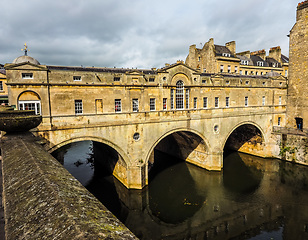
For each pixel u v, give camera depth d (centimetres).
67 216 343
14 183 552
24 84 1855
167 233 1905
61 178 554
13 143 996
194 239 1823
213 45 4828
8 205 450
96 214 383
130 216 2158
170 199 2427
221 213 2161
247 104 3366
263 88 3491
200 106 2895
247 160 3603
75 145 4875
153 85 2483
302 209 2170
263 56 5794
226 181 2859
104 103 2253
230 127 3189
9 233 348
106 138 2278
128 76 2353
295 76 3494
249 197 2436
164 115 2594
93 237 292
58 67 2314
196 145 3284
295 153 3250
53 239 295
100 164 3488
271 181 2808
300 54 3388
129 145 2414
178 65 2666
